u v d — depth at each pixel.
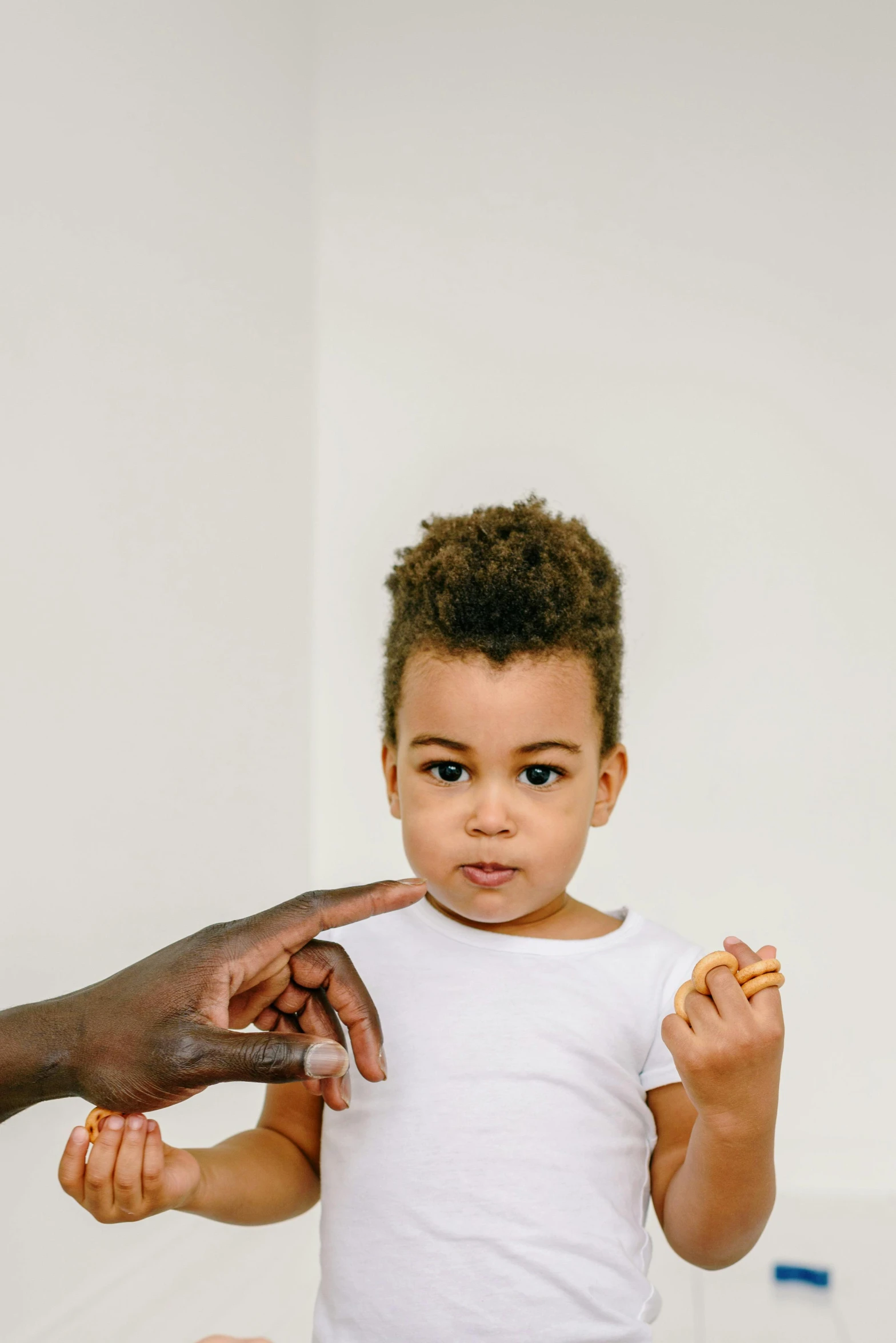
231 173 1.97
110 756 1.49
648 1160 0.94
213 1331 1.42
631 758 2.18
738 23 2.28
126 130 1.59
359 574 2.36
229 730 1.91
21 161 1.31
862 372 2.18
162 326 1.69
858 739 2.14
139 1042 0.72
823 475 2.18
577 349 2.29
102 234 1.50
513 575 0.92
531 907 0.92
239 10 2.02
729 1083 0.77
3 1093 0.75
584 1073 0.91
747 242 2.23
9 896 1.26
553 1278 0.85
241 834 1.94
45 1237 1.29
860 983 2.10
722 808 2.16
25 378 1.31
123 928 1.52
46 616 1.34
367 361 2.39
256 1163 0.95
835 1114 2.07
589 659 0.94
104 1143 0.75
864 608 2.16
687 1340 1.42
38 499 1.33
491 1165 0.88
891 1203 1.89
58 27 1.41
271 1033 0.70
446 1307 0.85
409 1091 0.91
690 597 2.20
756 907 2.14
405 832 0.94
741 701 2.17
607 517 2.24
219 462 1.89
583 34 2.35
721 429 2.22
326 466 2.38
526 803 0.90
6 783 1.25
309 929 0.80
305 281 2.33
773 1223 1.79
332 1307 0.89
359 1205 0.89
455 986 0.94
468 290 2.36
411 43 2.42
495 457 2.31
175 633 1.71
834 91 2.23
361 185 2.42
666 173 2.28
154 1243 1.50
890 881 2.12
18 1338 1.23
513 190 2.35
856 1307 1.51
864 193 2.20
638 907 2.16
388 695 1.01
